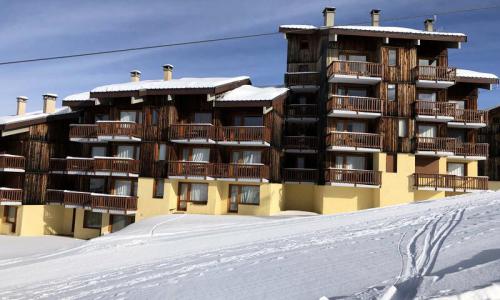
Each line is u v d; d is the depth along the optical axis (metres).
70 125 29.89
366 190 28.92
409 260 8.66
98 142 30.50
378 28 30.20
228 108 28.41
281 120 31.61
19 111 36.25
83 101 29.97
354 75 28.73
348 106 28.44
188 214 27.00
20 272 14.23
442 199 22.56
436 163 29.89
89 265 14.07
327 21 33.16
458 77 30.62
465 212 15.13
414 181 28.58
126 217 28.52
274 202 28.70
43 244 25.72
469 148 29.97
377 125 29.12
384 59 29.70
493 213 13.87
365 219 17.67
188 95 28.02
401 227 13.72
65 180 32.34
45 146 31.12
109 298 8.85
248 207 27.70
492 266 6.39
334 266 9.11
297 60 34.12
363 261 9.20
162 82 30.44
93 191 30.52
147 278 10.52
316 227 17.08
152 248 16.19
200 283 9.17
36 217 30.11
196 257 12.99
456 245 9.39
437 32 29.81
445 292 5.43
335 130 29.59
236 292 7.98
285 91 28.80
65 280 11.88
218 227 21.41
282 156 31.77
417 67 29.30
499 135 38.62
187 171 27.09
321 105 31.75
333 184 28.05
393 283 6.88
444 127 30.05
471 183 28.94
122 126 28.02
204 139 26.83
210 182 27.58
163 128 27.92
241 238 16.27
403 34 29.12
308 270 9.09
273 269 9.70
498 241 9.01
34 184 30.27
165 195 27.42
